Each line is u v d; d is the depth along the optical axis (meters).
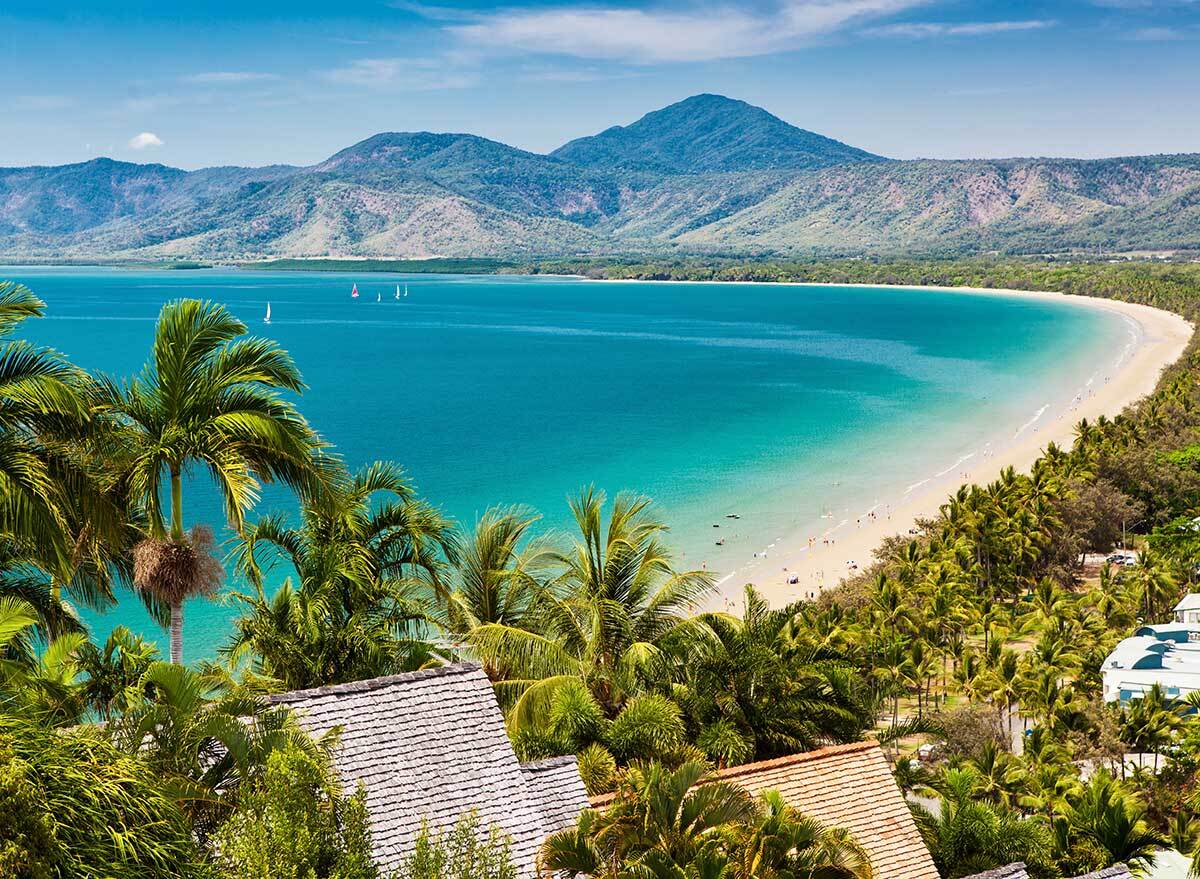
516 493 128.88
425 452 156.25
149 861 12.13
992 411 190.25
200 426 23.72
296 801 14.34
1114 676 71.69
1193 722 59.72
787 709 31.22
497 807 18.72
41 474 20.38
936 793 35.53
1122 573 101.25
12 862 10.91
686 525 118.94
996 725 68.62
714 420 186.00
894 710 71.62
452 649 32.09
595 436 171.00
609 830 17.61
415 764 18.72
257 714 17.09
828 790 23.25
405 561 31.95
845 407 198.38
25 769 11.45
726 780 22.58
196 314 24.50
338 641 29.02
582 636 32.47
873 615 83.56
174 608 23.48
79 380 22.92
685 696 30.69
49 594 24.89
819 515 123.06
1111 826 39.59
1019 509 104.31
